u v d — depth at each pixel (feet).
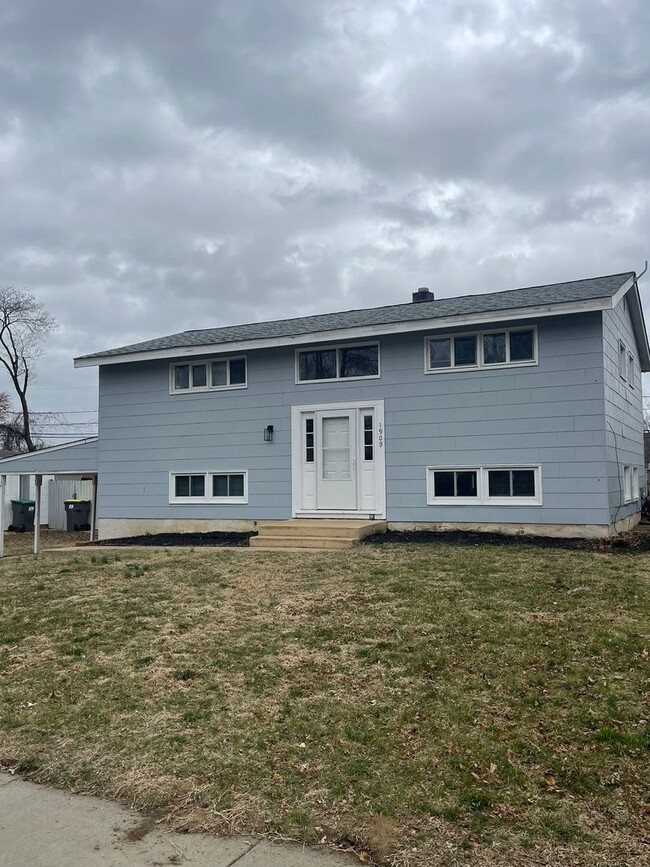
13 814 12.78
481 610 23.08
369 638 21.02
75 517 75.56
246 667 19.34
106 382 54.13
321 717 16.08
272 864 10.85
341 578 28.86
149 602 26.58
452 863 10.71
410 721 15.66
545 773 13.35
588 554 32.89
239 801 12.82
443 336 42.78
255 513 48.34
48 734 16.14
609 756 13.85
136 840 11.75
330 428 46.19
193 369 51.24
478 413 41.68
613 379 42.32
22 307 124.36
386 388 44.34
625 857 10.75
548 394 39.83
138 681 18.84
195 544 44.47
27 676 19.72
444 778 13.28
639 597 24.00
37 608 26.68
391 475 44.01
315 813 12.30
